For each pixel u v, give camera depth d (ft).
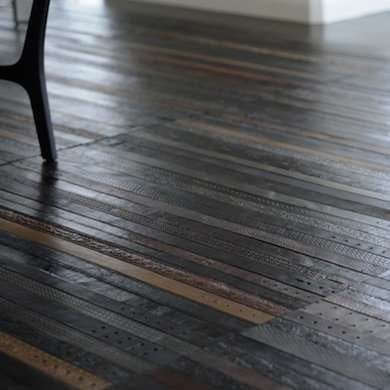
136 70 16.16
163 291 8.18
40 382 6.74
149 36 18.84
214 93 14.80
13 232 9.37
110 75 15.80
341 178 11.05
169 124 13.08
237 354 7.14
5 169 11.15
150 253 8.95
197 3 21.84
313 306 7.95
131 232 9.42
